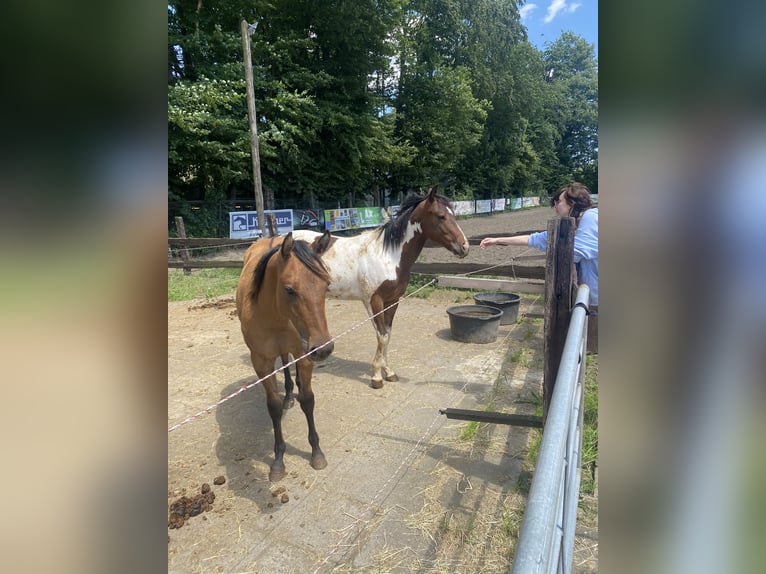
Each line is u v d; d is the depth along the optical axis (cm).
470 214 2588
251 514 215
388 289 361
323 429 296
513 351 439
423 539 197
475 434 283
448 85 2009
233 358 443
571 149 4719
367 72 1586
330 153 1529
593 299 244
